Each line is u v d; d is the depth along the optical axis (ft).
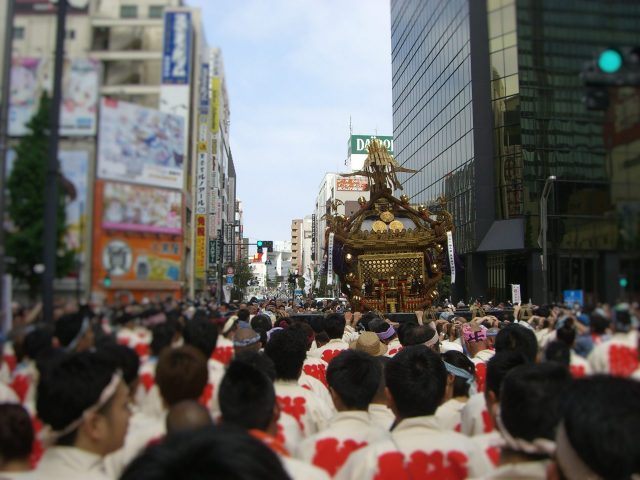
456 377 15.26
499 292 50.39
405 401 10.61
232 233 159.02
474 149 73.31
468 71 71.87
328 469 11.27
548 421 7.84
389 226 57.06
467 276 77.56
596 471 5.73
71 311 8.41
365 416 12.09
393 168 58.08
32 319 8.14
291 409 14.02
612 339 8.41
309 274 355.15
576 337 9.40
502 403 8.41
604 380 6.12
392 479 9.62
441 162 119.03
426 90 139.23
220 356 15.46
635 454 5.46
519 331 14.67
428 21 134.21
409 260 55.83
